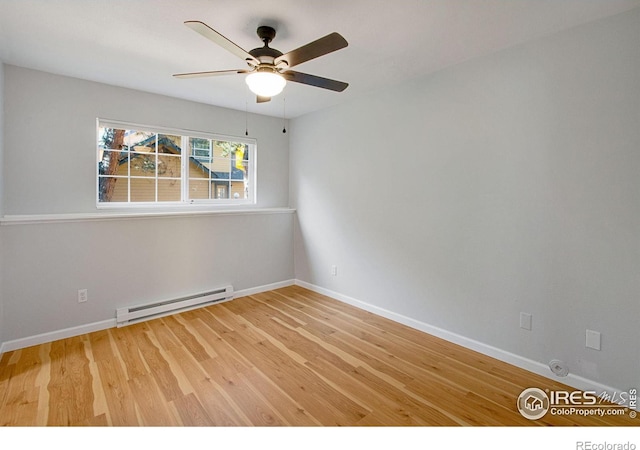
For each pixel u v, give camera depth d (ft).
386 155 10.66
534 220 7.45
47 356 8.23
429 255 9.63
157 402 6.47
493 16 6.31
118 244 10.09
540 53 7.19
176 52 7.94
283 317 10.96
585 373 6.86
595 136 6.54
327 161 12.89
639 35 5.99
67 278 9.26
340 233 12.51
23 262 8.61
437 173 9.29
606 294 6.55
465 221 8.73
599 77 6.45
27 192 9.05
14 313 8.52
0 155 8.38
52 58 8.30
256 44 7.47
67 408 6.26
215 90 10.80
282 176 14.76
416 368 7.81
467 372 7.63
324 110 12.91
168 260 11.12
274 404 6.43
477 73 8.27
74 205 9.82
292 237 14.76
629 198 6.22
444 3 5.87
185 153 12.21
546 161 7.21
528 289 7.63
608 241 6.48
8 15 6.29
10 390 6.80
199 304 11.79
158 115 11.27
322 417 6.06
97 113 10.08
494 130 8.02
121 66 8.81
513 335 7.93
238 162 13.73
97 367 7.75
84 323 9.58
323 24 6.61
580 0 5.78
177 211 11.97
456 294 9.04
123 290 10.23
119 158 10.89
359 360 8.17
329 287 13.16
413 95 9.77
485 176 8.26
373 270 11.32
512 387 7.03
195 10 6.12
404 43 7.43
